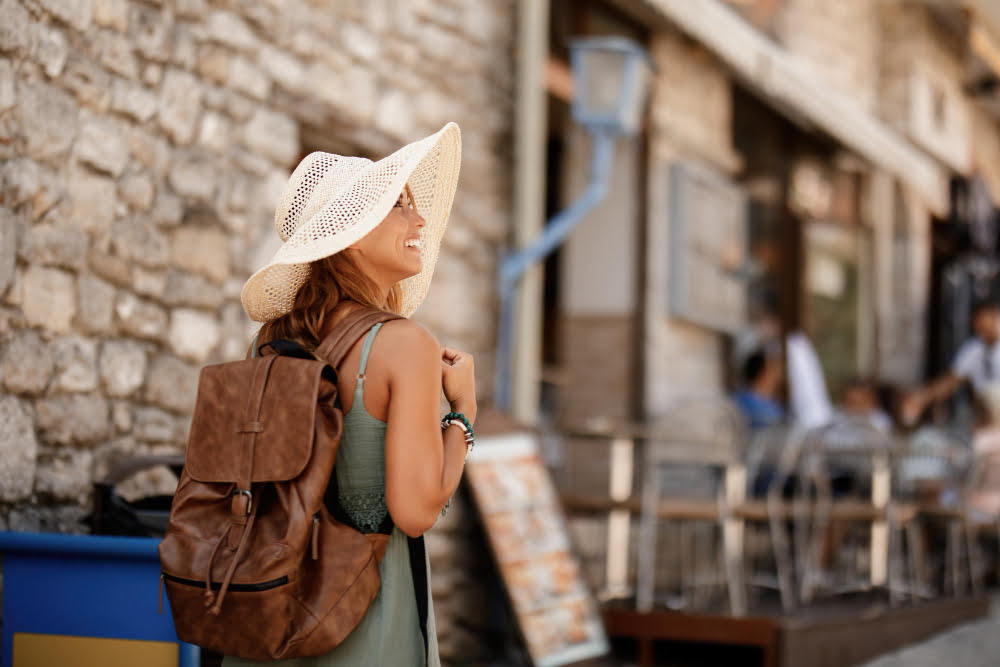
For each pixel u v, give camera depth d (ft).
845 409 28.50
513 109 18.17
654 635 16.24
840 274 33.35
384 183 6.81
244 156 13.25
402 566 6.65
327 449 6.23
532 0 18.13
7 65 9.90
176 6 12.20
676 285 24.88
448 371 6.86
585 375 24.76
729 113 27.81
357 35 15.19
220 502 6.40
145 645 8.86
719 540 18.93
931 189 32.12
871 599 20.18
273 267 6.82
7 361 9.87
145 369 11.72
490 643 16.60
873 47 34.30
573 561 16.35
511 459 16.33
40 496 10.27
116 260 11.32
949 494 23.45
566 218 18.29
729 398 25.55
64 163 10.61
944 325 38.96
